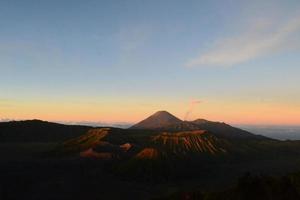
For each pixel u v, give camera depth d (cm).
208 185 12481
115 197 10488
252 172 15325
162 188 12262
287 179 4912
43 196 9906
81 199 9956
